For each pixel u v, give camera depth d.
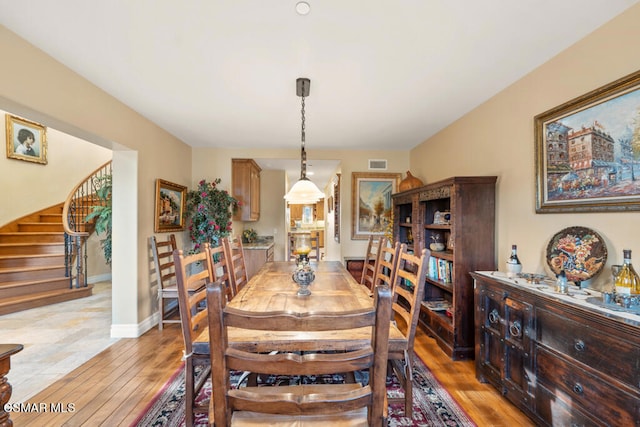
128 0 1.50
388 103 2.86
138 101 2.80
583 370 1.38
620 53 1.62
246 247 4.67
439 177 3.77
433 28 1.74
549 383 1.59
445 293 3.40
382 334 0.84
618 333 1.22
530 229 2.26
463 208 2.61
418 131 3.78
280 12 1.59
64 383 2.21
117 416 1.84
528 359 1.74
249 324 0.82
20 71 1.83
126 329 3.08
